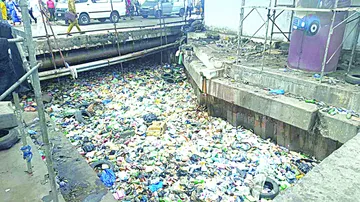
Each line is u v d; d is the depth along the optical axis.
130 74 11.88
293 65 7.08
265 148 6.26
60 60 9.61
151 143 6.33
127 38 11.58
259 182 4.96
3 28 4.26
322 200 2.06
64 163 4.60
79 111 7.72
